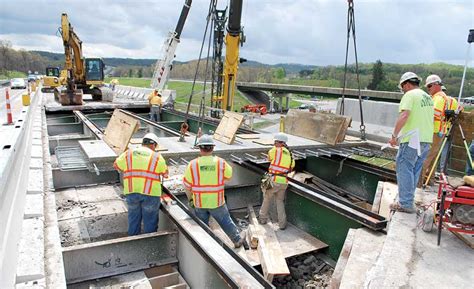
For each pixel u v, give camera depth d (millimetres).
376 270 3502
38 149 8086
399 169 4852
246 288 3387
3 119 16516
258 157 7441
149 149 5484
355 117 10742
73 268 4434
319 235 6348
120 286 4438
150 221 5512
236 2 11953
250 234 6082
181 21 18672
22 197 4664
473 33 5770
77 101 16922
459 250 3883
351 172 8250
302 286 5320
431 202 4906
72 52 18719
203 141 5352
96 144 7348
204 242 4336
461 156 6496
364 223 5191
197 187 5348
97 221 6430
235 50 12695
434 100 5914
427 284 3273
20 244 3756
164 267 4961
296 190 6699
